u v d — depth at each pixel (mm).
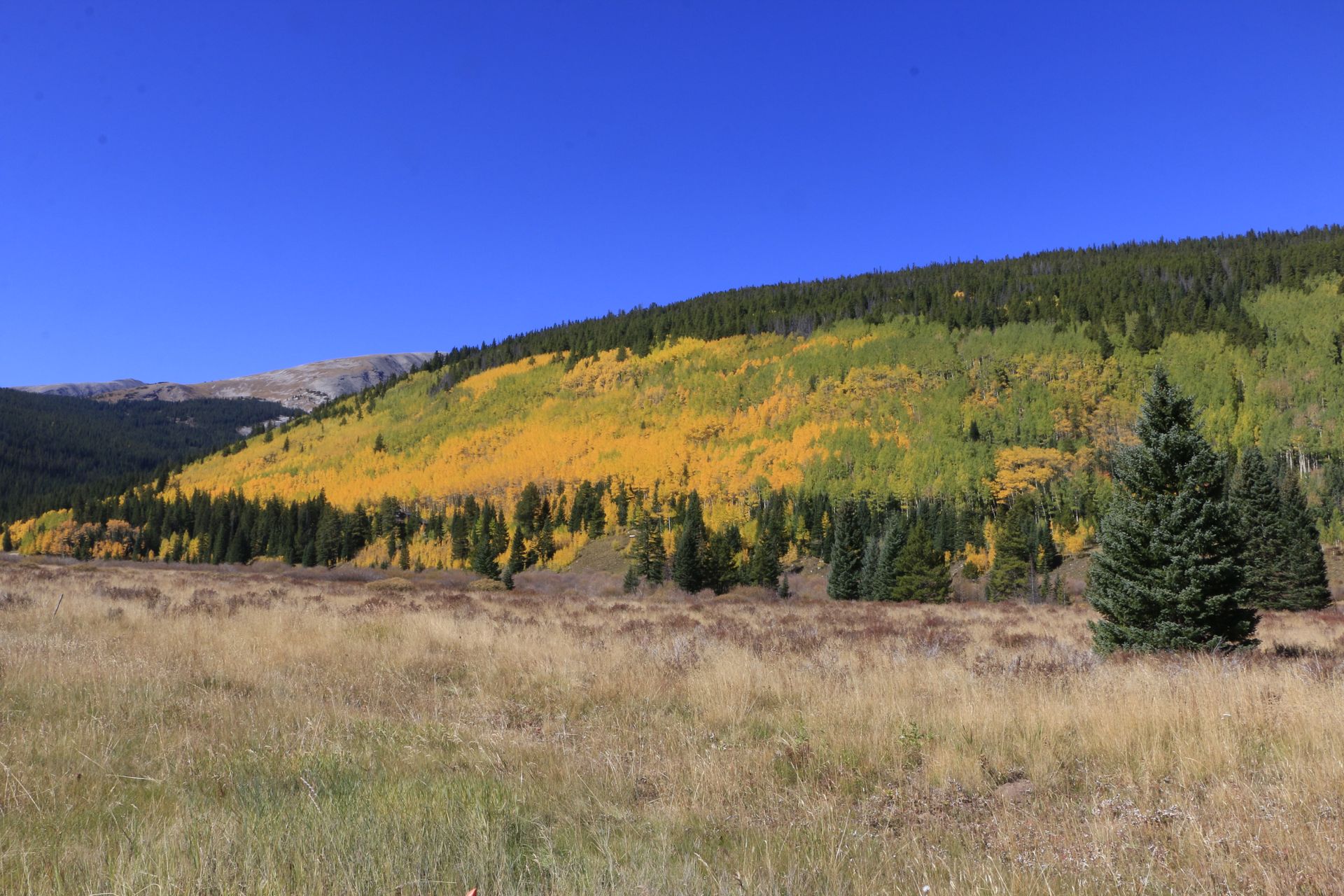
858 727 7914
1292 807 5012
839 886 4078
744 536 103688
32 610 16281
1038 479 117312
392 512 133250
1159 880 4102
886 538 59656
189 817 4668
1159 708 7492
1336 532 70875
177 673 9836
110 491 178250
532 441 190250
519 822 5160
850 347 198000
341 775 6121
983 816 5539
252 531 121750
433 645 13906
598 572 90750
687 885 4051
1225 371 144625
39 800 5113
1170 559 13336
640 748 7281
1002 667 11484
